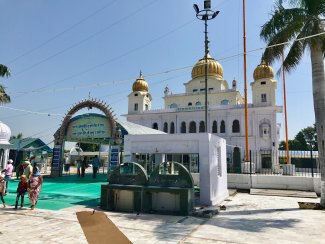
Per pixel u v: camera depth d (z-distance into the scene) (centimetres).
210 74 4381
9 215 890
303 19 1143
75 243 608
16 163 2697
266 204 1199
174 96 4562
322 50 1152
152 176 1016
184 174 985
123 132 2141
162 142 1251
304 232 736
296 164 3850
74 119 2350
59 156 2344
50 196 1379
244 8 2280
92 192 1509
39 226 750
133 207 988
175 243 615
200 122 4056
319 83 1149
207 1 1744
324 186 1098
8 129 1914
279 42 1189
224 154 1437
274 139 3594
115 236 666
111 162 2075
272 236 693
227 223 829
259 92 3803
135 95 4647
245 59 2255
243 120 3781
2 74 1884
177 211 969
